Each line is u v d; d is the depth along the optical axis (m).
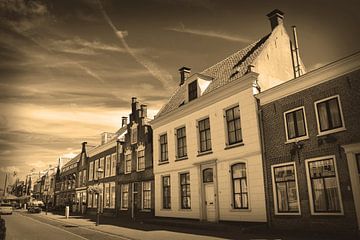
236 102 16.66
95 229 18.22
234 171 16.47
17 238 14.34
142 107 26.78
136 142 26.91
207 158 18.22
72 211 41.53
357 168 11.11
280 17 18.98
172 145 21.67
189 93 20.64
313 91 12.98
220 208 16.78
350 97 11.65
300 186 12.91
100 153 34.78
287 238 11.55
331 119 12.29
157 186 22.78
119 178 28.78
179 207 20.16
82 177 40.00
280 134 14.15
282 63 17.97
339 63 11.93
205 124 19.08
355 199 10.91
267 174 14.46
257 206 14.66
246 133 15.77
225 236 12.85
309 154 12.77
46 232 16.94
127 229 17.55
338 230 11.34
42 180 67.00
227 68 19.80
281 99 14.35
